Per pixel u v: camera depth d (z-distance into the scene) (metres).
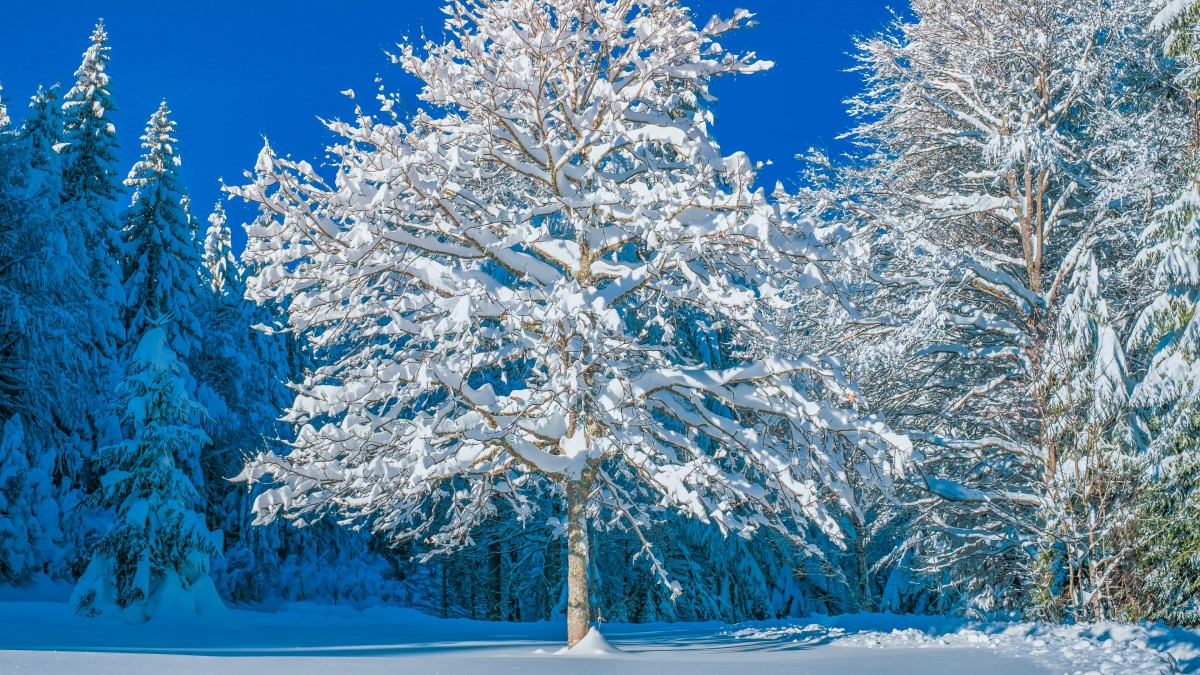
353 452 10.70
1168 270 14.39
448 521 22.88
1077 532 14.70
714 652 10.28
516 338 10.62
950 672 8.03
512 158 12.41
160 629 16.88
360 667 7.18
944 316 16.23
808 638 12.66
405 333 12.10
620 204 11.91
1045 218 19.12
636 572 24.89
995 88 19.12
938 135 19.47
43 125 35.25
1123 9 17.70
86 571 19.25
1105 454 14.47
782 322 17.81
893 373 18.09
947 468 18.77
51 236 26.28
